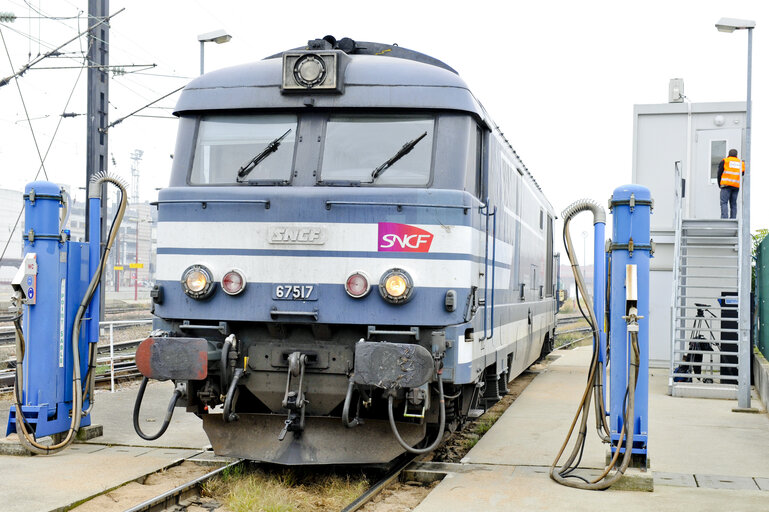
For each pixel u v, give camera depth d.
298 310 7.39
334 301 7.36
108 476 7.46
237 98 7.88
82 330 9.09
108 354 19.31
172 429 10.02
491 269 8.97
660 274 18.28
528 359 13.66
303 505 7.06
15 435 8.68
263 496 7.01
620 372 7.55
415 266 7.30
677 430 10.41
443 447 9.48
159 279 7.73
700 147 18.45
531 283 13.39
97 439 9.27
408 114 7.72
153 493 7.05
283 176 7.71
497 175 9.34
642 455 7.54
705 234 16.94
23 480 7.26
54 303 8.66
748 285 12.38
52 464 7.96
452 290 7.29
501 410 12.65
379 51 8.66
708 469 8.12
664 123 18.56
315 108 7.79
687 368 15.45
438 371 7.24
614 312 7.57
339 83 7.66
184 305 7.63
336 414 7.91
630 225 7.49
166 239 7.72
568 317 55.59
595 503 6.77
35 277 8.54
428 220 7.32
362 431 7.62
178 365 7.22
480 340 8.35
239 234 7.54
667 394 14.02
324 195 7.41
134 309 47.50
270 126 7.89
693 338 15.51
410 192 7.35
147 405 11.86
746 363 12.21
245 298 7.48
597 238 8.08
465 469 8.03
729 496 7.03
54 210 8.68
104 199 20.97
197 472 7.92
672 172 18.50
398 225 7.33
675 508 6.63
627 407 7.38
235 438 7.79
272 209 7.49
